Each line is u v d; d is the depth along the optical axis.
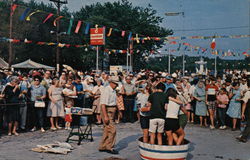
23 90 9.37
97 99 11.21
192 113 12.16
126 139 8.73
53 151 6.89
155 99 6.32
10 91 8.88
